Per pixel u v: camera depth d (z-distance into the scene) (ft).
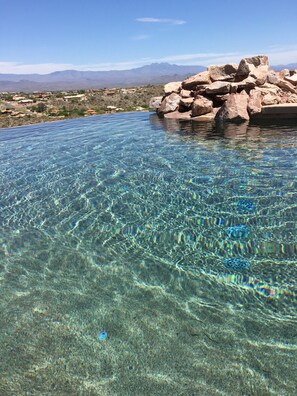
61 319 10.80
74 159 31.24
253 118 44.37
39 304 11.63
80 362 9.04
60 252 15.21
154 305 11.30
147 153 31.14
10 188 24.41
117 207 19.61
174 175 24.06
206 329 10.03
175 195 20.47
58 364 9.00
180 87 59.82
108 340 9.79
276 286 11.93
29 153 35.17
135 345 9.55
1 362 9.14
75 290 12.39
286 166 23.91
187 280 12.62
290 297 11.31
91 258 14.55
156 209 18.86
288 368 8.47
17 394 8.12
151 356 9.12
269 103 44.88
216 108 50.03
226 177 22.66
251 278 12.46
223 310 10.87
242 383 8.14
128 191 21.86
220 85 49.83
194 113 49.42
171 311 10.94
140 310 11.09
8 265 14.35
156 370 8.66
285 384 8.04
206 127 42.24
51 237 16.69
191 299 11.51
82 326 10.44
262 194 19.43
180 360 8.93
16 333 10.23
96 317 10.83
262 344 9.32
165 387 8.16
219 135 36.63
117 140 38.55
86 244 15.78
